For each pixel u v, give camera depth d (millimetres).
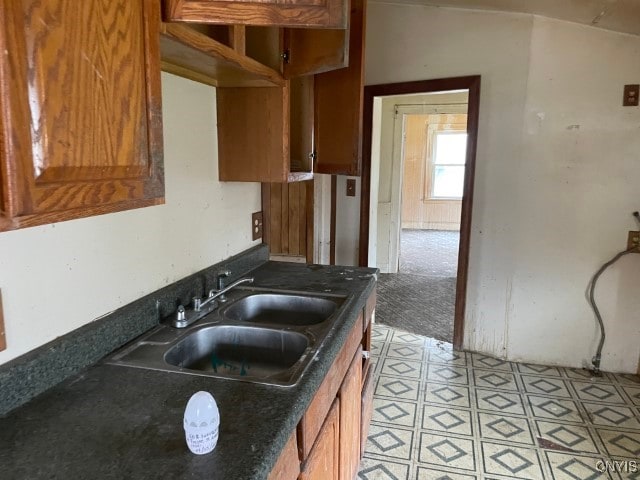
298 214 3684
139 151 840
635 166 2824
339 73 2100
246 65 1466
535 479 2021
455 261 6574
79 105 688
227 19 974
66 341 1110
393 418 2504
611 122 2820
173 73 1537
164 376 1113
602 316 3010
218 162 1914
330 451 1355
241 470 767
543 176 2971
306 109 2215
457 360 3234
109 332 1251
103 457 802
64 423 910
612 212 2898
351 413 1672
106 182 758
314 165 2271
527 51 2885
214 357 1490
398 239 5789
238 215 2145
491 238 3160
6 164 577
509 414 2545
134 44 809
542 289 3086
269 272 2189
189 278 1702
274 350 1454
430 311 4332
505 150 3035
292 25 996
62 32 648
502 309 3195
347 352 1573
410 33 3260
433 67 3223
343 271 2221
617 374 3025
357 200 3736
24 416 938
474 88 3070
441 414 2545
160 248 1551
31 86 604
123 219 1355
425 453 2205
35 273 1050
